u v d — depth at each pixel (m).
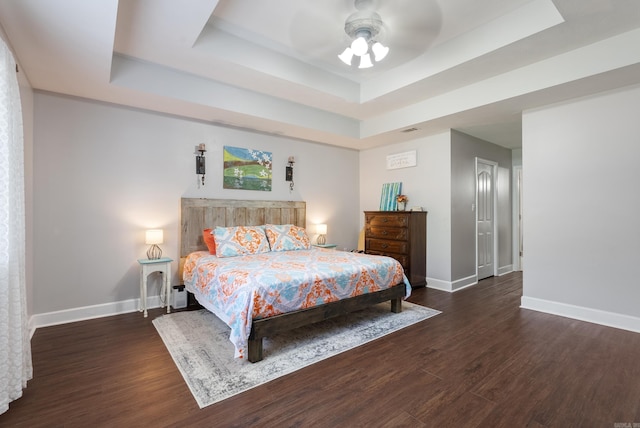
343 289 2.81
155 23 2.26
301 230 4.38
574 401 1.80
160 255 3.59
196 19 2.21
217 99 3.44
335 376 2.08
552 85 2.79
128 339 2.65
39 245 2.94
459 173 4.61
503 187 5.75
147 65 2.99
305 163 4.95
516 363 2.25
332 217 5.33
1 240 1.62
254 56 2.96
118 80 2.83
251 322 2.23
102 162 3.27
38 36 2.03
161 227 3.63
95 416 1.66
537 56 2.77
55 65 2.44
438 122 3.96
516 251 6.01
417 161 4.82
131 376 2.06
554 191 3.31
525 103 3.25
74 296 3.12
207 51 2.68
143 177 3.51
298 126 4.15
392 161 5.18
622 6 2.07
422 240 4.66
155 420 1.63
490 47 2.64
